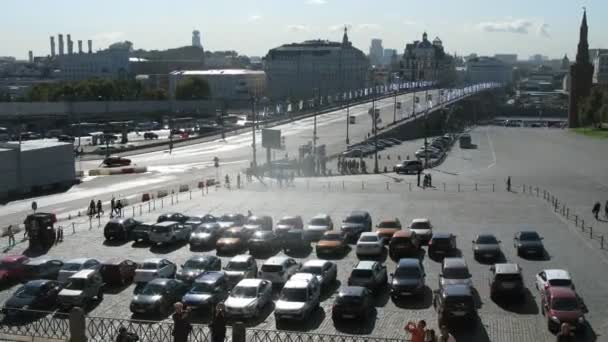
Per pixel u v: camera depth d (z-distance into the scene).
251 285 44.91
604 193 95.81
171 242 65.50
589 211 81.12
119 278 51.44
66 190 108.88
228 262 56.34
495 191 97.38
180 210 84.44
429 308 45.50
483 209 82.25
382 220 74.69
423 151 155.25
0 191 101.88
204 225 66.62
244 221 71.44
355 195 94.81
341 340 39.06
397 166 127.06
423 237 64.56
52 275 53.56
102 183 116.19
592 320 42.75
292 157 154.38
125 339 35.50
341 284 51.44
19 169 104.75
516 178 114.00
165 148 176.00
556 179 112.06
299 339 37.59
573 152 163.75
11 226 68.81
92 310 45.72
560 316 40.34
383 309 45.34
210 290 44.97
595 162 140.75
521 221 74.69
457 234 68.31
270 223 69.94
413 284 47.12
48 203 95.88
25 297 44.41
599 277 52.56
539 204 85.62
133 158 155.88
